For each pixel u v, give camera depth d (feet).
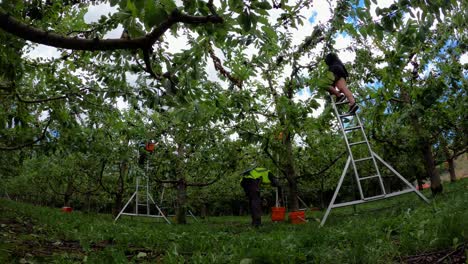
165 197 69.05
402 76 27.37
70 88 20.52
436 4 8.34
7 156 49.60
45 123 28.17
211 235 18.49
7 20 9.12
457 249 10.11
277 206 40.37
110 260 12.24
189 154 48.01
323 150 42.37
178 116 12.87
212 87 16.40
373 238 13.57
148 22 6.09
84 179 87.25
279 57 26.76
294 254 10.88
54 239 17.72
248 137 33.83
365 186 99.25
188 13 9.02
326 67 14.87
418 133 32.99
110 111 23.06
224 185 98.07
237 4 7.86
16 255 12.78
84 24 17.78
